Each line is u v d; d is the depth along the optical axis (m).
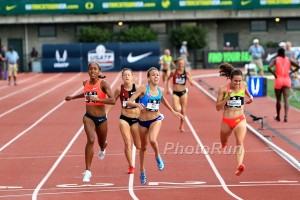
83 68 117.19
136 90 30.50
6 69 103.75
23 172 34.34
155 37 122.50
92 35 121.62
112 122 52.22
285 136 43.38
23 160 37.69
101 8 120.88
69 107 63.22
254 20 127.94
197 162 35.91
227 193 28.09
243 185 29.78
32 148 41.53
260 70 83.12
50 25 127.12
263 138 42.12
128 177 32.31
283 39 127.31
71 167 35.41
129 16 123.69
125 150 32.59
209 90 76.50
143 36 121.25
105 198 27.64
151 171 33.75
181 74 46.09
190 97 70.50
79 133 47.16
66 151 40.25
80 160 37.31
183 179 31.61
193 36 121.25
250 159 36.41
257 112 55.22
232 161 35.97
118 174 33.16
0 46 126.38
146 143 30.64
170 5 120.94
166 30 126.38
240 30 127.50
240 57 115.56
